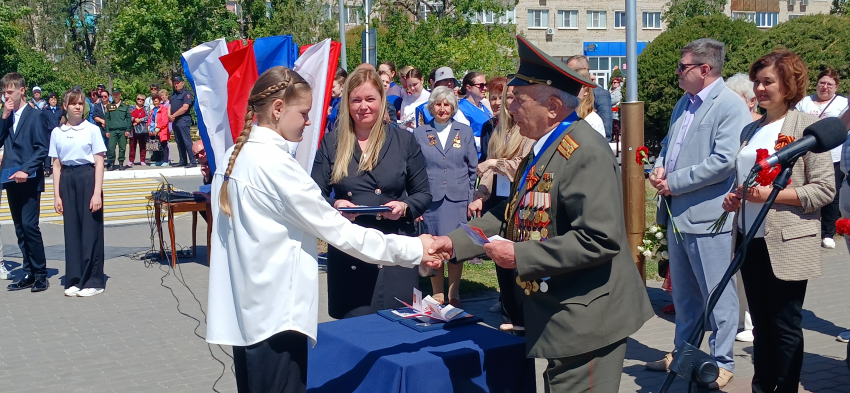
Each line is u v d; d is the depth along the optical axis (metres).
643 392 4.27
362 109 3.95
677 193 4.22
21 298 6.93
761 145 3.88
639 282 2.82
